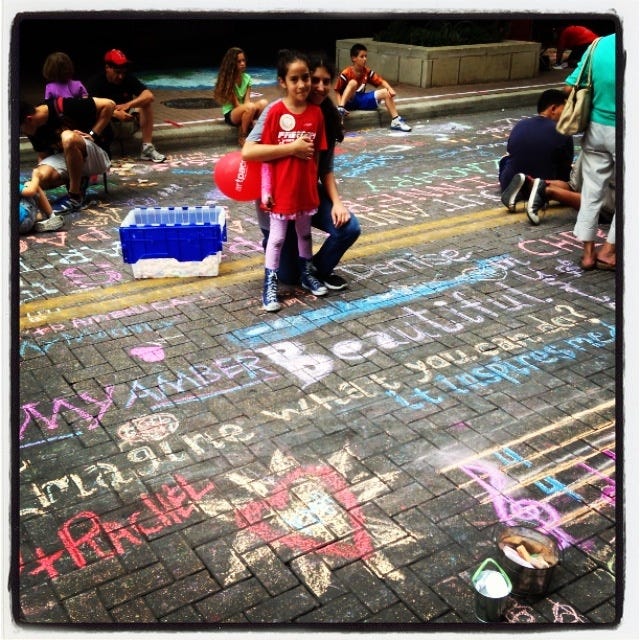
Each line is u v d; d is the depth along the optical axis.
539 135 6.64
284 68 4.40
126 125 8.80
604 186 5.36
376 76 10.33
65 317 4.86
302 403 3.97
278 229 4.82
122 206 7.05
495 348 4.53
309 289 5.26
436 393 4.06
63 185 6.92
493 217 6.81
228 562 2.94
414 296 5.20
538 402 3.99
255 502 3.26
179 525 3.12
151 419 3.83
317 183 4.91
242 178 4.90
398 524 3.13
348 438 3.69
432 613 2.71
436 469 3.47
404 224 6.60
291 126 4.54
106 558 2.96
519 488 3.35
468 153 9.13
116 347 4.50
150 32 14.63
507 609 2.73
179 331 4.70
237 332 4.69
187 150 9.12
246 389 4.09
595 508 3.23
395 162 8.68
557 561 2.79
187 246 5.38
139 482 3.38
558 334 4.70
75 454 3.56
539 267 5.70
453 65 12.60
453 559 2.96
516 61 13.34
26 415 3.85
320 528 3.11
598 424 3.81
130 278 5.47
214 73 13.35
